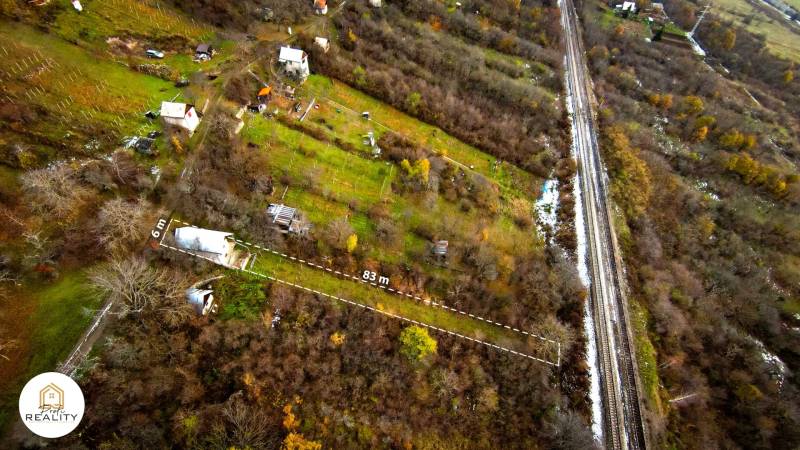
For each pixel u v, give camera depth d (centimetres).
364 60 8369
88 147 5094
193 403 3925
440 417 4678
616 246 6756
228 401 3969
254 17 8081
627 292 6238
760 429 5150
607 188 7719
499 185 7388
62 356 3753
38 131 4966
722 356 5903
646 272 6481
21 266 4091
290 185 5875
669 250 7062
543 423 4788
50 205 4438
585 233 6919
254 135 6222
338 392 4491
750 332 6431
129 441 3488
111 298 4109
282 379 4303
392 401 4594
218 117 6019
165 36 6900
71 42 6094
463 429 4678
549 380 5209
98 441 3469
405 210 6272
